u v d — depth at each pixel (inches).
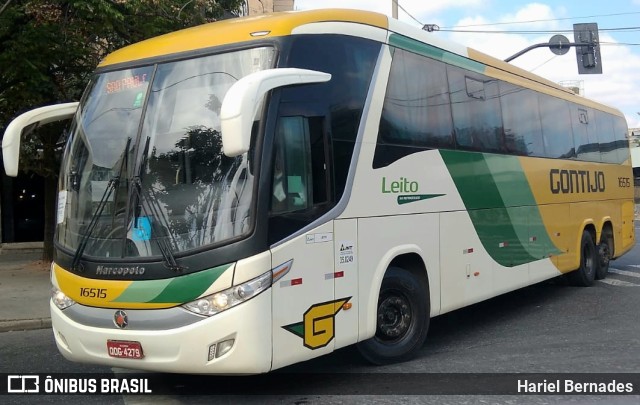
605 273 516.7
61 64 485.1
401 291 264.4
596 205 487.8
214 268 192.7
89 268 209.2
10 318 372.5
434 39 295.6
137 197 207.6
